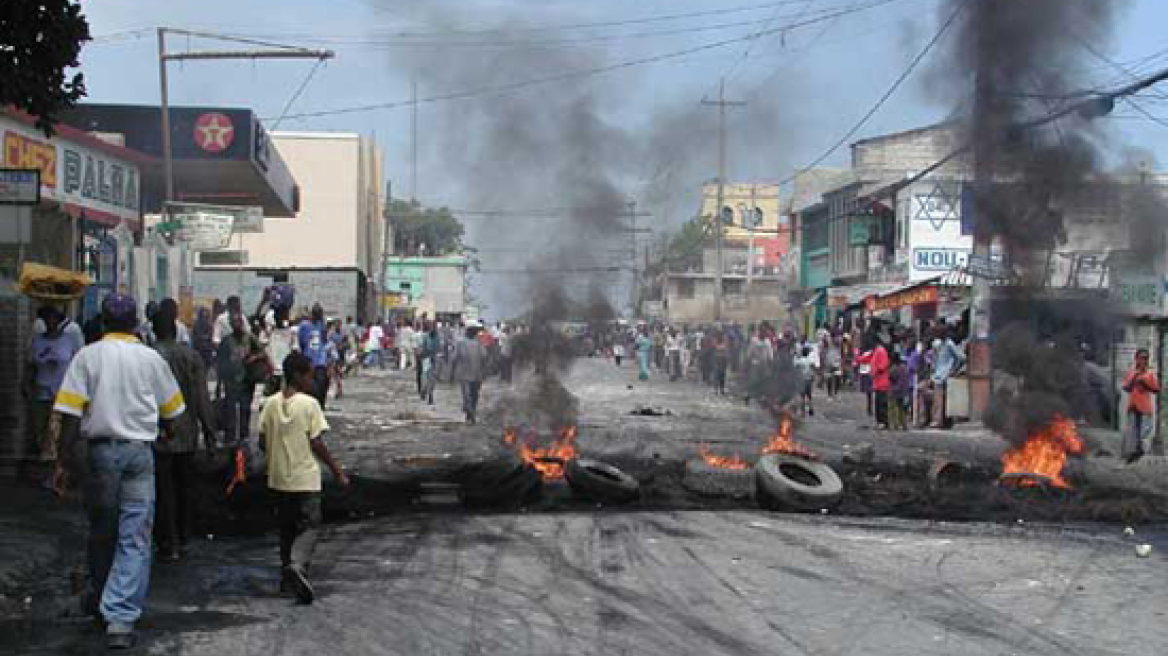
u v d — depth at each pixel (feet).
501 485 38.29
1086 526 35.99
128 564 20.99
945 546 31.68
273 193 115.14
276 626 22.18
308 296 154.10
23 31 30.35
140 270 68.54
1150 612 24.25
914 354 77.71
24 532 30.14
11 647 20.54
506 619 22.85
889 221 133.90
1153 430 59.41
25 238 39.34
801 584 26.37
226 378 50.19
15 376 39.37
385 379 119.96
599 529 33.50
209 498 36.65
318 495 25.07
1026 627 22.77
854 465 51.11
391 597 24.72
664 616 23.17
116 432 21.24
